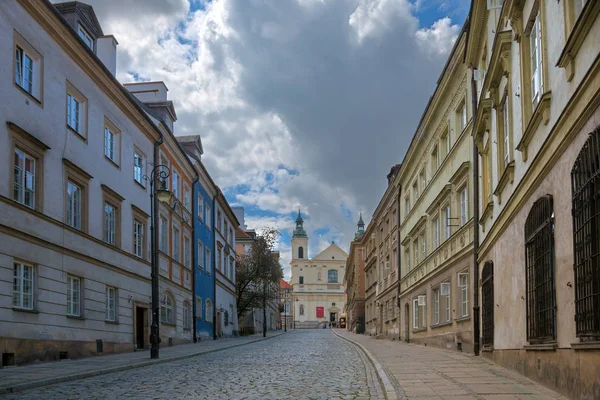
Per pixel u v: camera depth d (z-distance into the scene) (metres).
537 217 10.10
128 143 25.38
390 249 43.09
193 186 37.50
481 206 18.16
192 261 36.78
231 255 53.62
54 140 18.38
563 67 8.34
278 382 12.69
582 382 7.75
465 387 10.44
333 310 149.12
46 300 17.34
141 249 26.95
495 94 14.71
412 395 9.64
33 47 17.28
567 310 8.41
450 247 23.41
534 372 10.70
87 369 14.91
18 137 16.19
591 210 7.10
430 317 27.77
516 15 11.55
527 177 10.93
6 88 15.70
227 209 51.31
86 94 20.98
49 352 17.42
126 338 23.98
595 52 7.00
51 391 11.30
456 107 22.45
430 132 28.16
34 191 17.30
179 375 14.52
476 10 17.47
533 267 10.55
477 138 17.94
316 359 20.34
